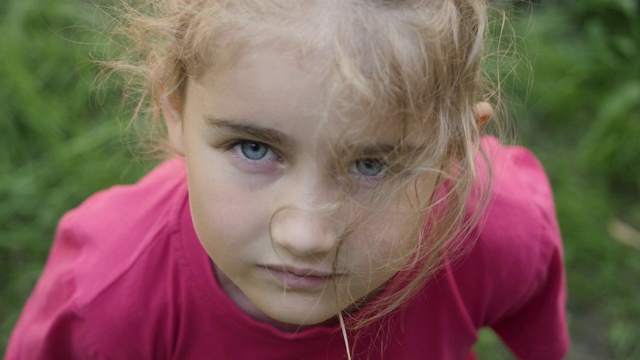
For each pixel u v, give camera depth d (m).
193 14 1.09
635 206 2.50
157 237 1.32
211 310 1.30
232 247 1.11
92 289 1.33
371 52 0.97
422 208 1.10
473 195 1.29
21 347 1.47
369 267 1.10
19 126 2.45
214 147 1.07
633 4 2.77
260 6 0.99
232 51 1.00
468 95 1.10
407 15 1.00
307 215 1.03
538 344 1.66
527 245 1.42
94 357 1.38
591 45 2.75
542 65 2.68
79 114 2.49
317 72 0.96
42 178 2.37
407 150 1.03
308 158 1.00
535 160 1.69
